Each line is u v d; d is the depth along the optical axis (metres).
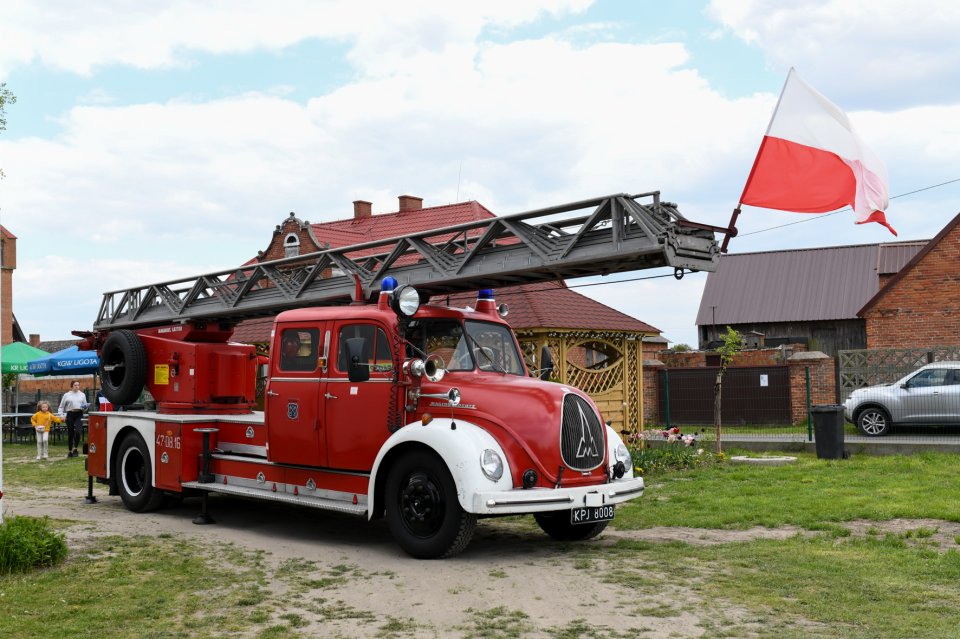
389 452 8.52
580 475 8.33
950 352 21.58
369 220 33.16
